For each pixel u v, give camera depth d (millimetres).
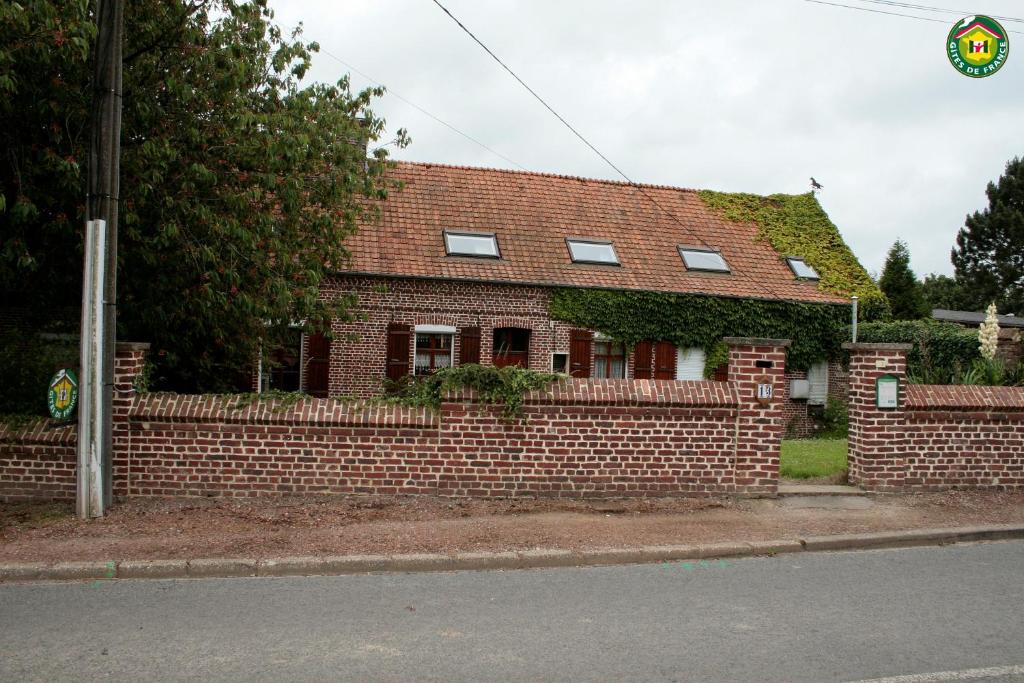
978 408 9727
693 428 9102
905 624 5395
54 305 11125
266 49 11367
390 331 18375
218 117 10695
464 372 8859
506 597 5953
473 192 21484
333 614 5523
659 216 22844
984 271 52781
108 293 8109
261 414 8727
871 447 9523
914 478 9633
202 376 13219
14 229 9414
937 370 17406
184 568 6477
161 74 10375
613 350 20062
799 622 5422
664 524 7957
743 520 8188
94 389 7922
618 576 6570
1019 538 8055
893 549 7566
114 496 8641
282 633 5133
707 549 7199
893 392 9516
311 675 4461
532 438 8930
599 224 21766
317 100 12156
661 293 19891
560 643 4988
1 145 9172
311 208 13406
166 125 10211
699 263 21406
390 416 8805
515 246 20047
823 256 23203
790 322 21047
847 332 21281
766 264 22266
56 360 9469
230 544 7023
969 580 6496
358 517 8008
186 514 8031
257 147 10680
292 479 8773
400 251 18859
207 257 9852
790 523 8102
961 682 4414
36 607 5641
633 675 4484
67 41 8258
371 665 4605
